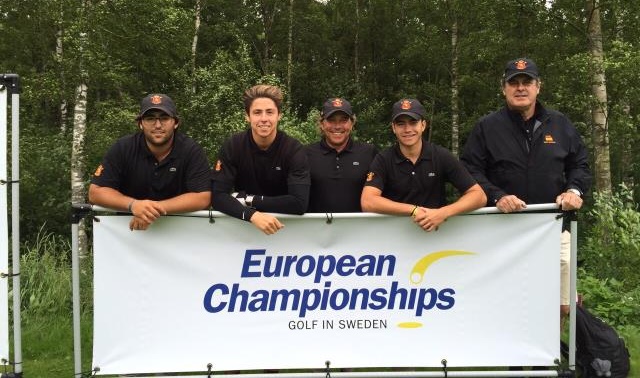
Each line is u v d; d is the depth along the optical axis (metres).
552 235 3.42
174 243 3.39
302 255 3.41
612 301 5.84
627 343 5.06
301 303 3.43
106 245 3.38
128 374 3.39
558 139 3.68
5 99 3.41
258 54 23.30
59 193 11.47
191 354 3.41
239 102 11.94
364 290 3.43
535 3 10.84
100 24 9.75
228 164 3.45
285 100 13.98
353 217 3.40
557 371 3.44
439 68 21.64
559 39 11.09
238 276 3.41
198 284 3.41
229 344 3.41
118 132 10.23
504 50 11.93
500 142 3.72
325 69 25.09
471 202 3.36
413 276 3.43
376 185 3.45
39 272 6.55
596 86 10.17
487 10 11.41
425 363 3.43
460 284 3.44
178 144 3.41
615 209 7.31
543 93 11.31
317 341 3.43
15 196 3.46
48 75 10.01
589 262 6.98
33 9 9.95
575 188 3.59
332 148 3.78
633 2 10.14
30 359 5.16
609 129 10.84
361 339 3.44
